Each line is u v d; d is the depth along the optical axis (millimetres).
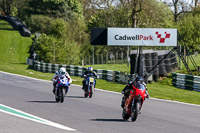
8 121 37750
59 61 184875
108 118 43969
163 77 122250
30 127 34906
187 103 67188
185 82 102625
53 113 45719
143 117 46344
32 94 69625
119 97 72000
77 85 96000
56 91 58188
